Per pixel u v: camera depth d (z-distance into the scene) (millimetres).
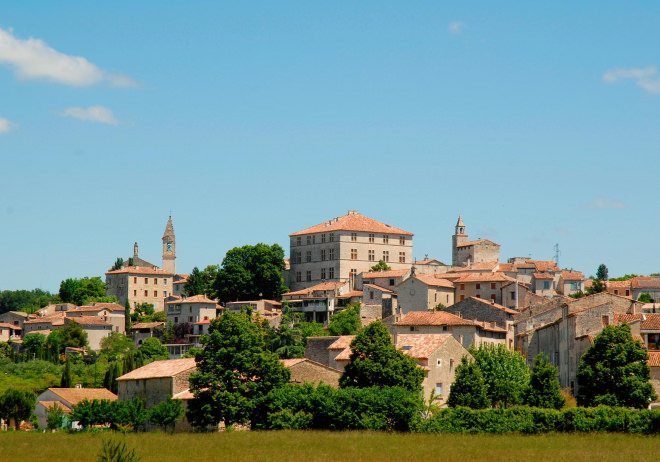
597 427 144375
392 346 167875
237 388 163750
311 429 154125
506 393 174000
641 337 179000
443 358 181750
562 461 118375
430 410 155250
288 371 168625
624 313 195375
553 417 146250
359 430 151250
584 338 180250
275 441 138375
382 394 154125
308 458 121750
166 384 179625
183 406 171750
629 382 155125
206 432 156375
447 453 125312
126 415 162000
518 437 140875
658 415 143375
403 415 151125
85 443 138375
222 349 164500
